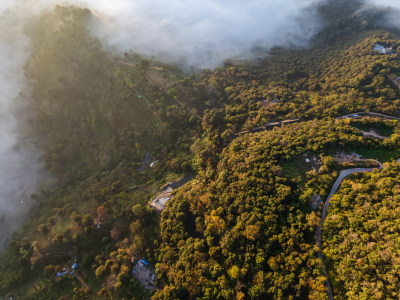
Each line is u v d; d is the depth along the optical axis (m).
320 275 75.62
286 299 75.31
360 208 87.44
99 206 138.12
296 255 80.88
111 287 108.81
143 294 103.94
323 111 143.62
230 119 152.25
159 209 125.25
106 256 120.31
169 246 108.81
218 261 95.50
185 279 93.38
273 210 92.38
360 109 142.38
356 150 113.44
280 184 100.12
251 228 88.00
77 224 130.25
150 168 158.12
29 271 124.94
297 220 88.44
